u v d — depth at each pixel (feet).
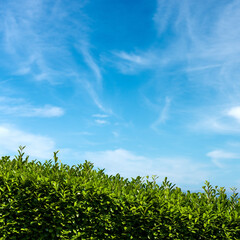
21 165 24.04
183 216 22.44
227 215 22.93
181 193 25.29
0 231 19.48
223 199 24.90
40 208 20.35
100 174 25.58
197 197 24.91
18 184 20.93
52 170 23.09
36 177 21.47
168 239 21.91
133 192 23.43
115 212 21.94
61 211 20.52
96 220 21.18
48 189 20.95
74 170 24.36
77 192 21.40
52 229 20.11
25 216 20.13
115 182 24.11
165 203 22.90
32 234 20.03
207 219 22.53
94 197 21.65
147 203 22.59
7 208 19.98
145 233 21.88
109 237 21.15
